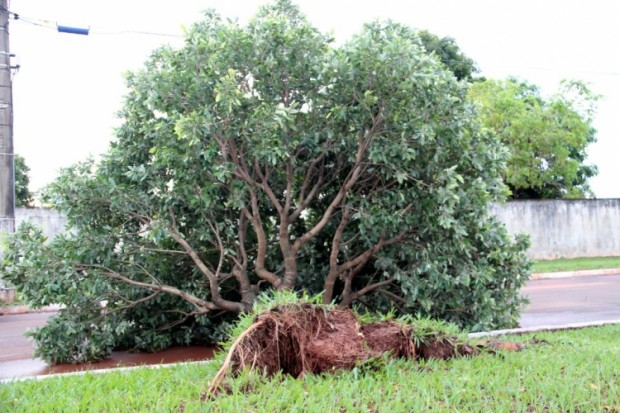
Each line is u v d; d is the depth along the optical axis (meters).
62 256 8.52
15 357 9.10
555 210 25.27
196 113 7.79
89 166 9.14
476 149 8.88
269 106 7.77
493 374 5.91
